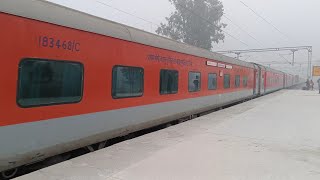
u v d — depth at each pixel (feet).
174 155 21.50
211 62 46.55
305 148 24.73
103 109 23.61
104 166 18.75
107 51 23.85
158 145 24.16
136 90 27.76
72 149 21.26
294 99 77.61
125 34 26.07
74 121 20.99
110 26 24.49
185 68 37.65
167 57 33.12
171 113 34.53
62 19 19.86
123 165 19.04
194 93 40.57
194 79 40.47
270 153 22.88
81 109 21.53
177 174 17.78
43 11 18.67
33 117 18.10
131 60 26.84
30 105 17.87
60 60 19.72
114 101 24.82
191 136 27.86
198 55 41.55
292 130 32.45
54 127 19.51
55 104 19.47
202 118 40.14
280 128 33.53
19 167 18.86
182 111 37.27
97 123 23.08
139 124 28.53
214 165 19.62
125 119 26.35
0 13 16.16
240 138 27.68
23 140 17.58
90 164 19.07
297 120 39.68
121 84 25.61
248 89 71.31
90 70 22.20
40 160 19.08
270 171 18.78
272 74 107.65
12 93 16.83
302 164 20.33
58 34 19.53
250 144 25.50
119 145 23.85
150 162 19.79
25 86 17.52
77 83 21.09
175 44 35.40
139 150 22.53
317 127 34.55
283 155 22.44
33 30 17.94
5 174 18.33
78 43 21.08
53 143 19.49
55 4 20.06
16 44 16.98
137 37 27.76
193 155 21.67
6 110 16.57
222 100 52.37
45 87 18.75
